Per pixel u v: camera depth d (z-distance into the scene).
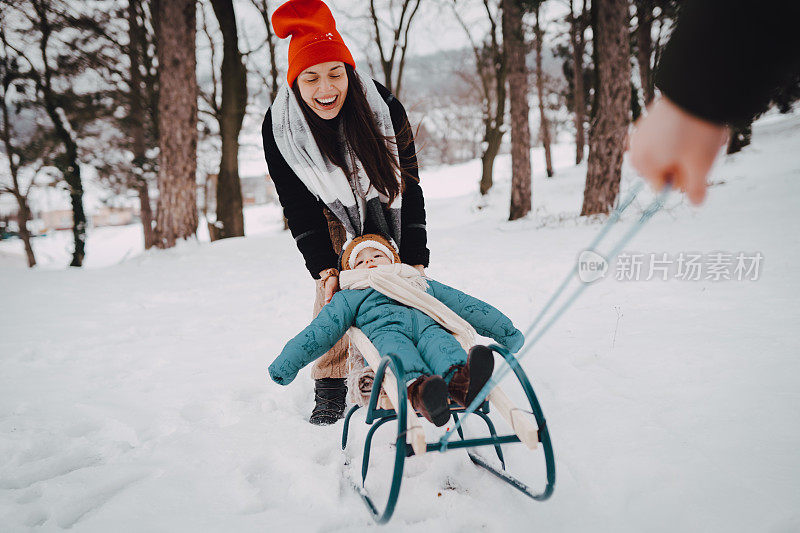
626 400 2.82
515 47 15.70
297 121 2.88
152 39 19.20
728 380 2.93
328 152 2.85
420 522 2.01
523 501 2.11
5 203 49.66
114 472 2.44
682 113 0.84
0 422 3.02
